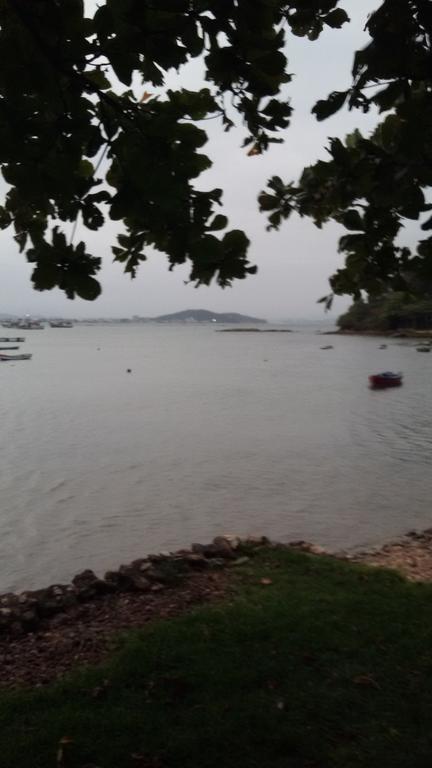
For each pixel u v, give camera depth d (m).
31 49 2.50
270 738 3.71
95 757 3.60
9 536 13.78
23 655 5.05
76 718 3.95
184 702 4.11
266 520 14.96
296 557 7.25
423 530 13.71
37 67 2.49
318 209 3.49
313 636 4.97
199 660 4.61
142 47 2.53
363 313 184.00
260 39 2.62
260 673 4.42
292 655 4.69
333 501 16.77
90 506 16.23
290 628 5.13
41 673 4.72
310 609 5.54
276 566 6.99
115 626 5.45
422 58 2.46
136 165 2.56
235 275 2.66
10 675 4.73
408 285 3.38
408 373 63.09
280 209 3.55
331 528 14.26
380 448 24.58
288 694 4.16
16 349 113.38
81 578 6.53
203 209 2.65
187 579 6.54
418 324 142.12
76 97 2.62
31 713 4.09
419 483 18.77
